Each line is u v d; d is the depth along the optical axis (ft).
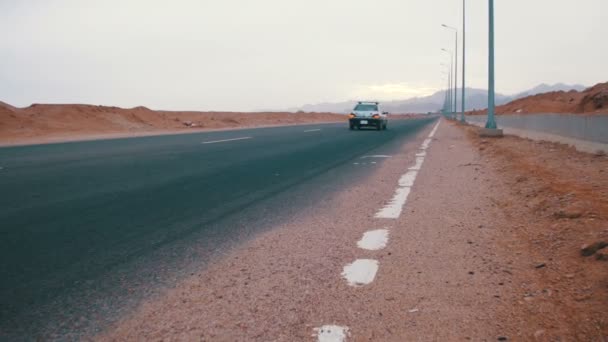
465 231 16.21
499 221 17.40
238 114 222.69
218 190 24.72
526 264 12.59
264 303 10.44
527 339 8.64
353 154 45.16
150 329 9.28
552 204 18.58
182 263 13.19
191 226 17.28
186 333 9.09
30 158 40.50
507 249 14.01
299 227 17.13
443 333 8.96
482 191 23.80
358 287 11.30
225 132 88.28
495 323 9.31
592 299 9.92
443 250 14.14
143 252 14.19
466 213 18.95
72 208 20.16
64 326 9.43
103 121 110.01
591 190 20.94
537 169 29.04
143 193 23.68
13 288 11.39
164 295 10.94
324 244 14.97
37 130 88.43
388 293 10.91
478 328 9.13
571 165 30.81
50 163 36.40
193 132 90.07
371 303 10.37
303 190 24.89
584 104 119.14
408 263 13.01
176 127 120.37
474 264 12.80
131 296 10.89
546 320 9.30
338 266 12.84
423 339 8.73
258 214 19.27
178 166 34.37
